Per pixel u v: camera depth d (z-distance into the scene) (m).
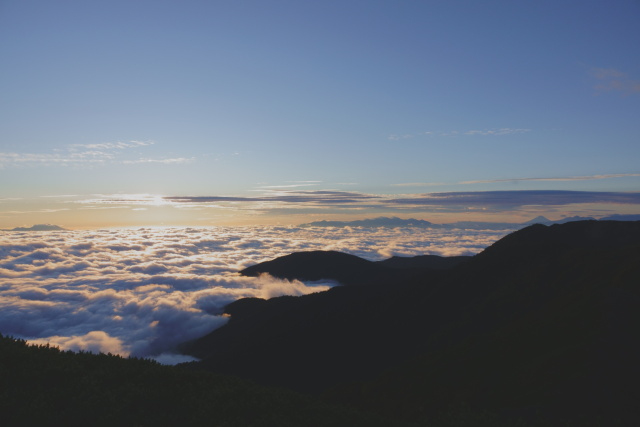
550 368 24.70
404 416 25.31
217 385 18.34
